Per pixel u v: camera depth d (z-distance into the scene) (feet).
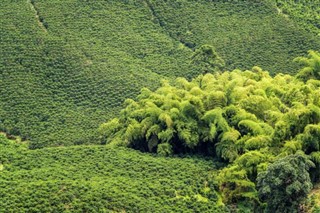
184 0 371.35
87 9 362.53
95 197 215.10
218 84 269.44
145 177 236.63
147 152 257.34
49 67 321.11
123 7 368.68
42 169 242.58
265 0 370.94
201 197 227.81
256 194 220.64
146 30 357.41
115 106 303.27
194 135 251.19
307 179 206.59
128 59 335.67
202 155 252.83
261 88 266.16
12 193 218.38
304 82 276.00
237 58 336.08
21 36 336.90
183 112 254.68
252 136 240.32
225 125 246.06
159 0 371.35
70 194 214.90
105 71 320.70
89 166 244.83
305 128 229.86
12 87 308.19
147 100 267.18
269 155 229.25
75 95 308.81
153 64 334.44
